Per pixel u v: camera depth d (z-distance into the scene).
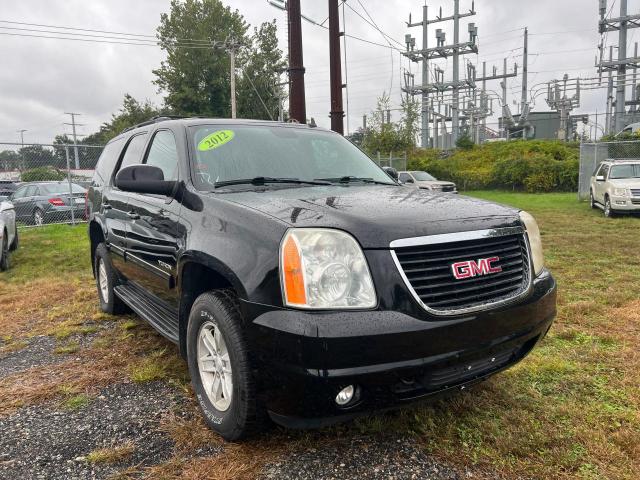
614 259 7.90
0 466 2.56
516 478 2.40
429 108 46.25
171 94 46.47
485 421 2.89
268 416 2.54
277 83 44.31
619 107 39.91
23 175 16.64
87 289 6.56
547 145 34.44
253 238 2.49
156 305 3.96
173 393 3.36
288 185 3.38
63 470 2.52
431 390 2.40
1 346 4.46
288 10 14.45
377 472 2.44
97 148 15.41
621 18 38.62
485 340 2.43
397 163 30.06
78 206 14.66
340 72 15.95
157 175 3.34
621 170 14.73
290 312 2.25
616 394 3.22
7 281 7.35
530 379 3.45
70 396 3.37
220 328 2.61
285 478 2.41
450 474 2.43
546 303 2.81
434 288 2.33
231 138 3.67
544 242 9.66
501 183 28.33
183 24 46.78
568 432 2.77
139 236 3.81
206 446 2.70
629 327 4.52
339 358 2.15
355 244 2.31
